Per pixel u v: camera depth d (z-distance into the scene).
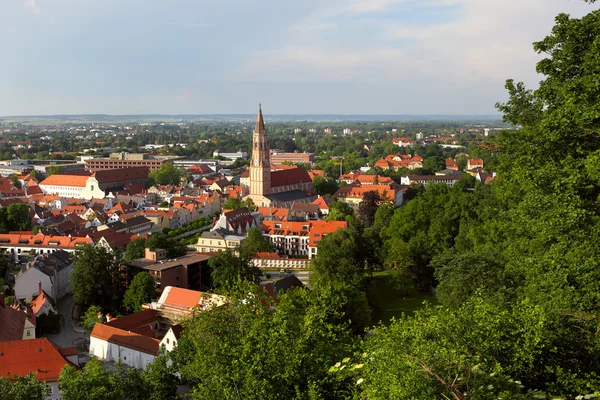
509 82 70.38
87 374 71.81
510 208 71.12
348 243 128.12
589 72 50.38
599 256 43.94
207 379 49.72
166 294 118.44
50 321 121.56
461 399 34.25
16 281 137.38
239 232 198.50
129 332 104.06
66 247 174.00
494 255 94.81
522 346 40.94
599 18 52.81
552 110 57.62
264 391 43.84
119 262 140.38
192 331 63.19
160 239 155.00
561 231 47.75
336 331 61.09
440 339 39.34
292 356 46.75
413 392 33.78
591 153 46.59
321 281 105.88
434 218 150.38
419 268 139.88
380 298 133.62
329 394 45.91
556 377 42.25
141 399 72.31
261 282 149.88
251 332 49.75
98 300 132.00
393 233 158.50
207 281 146.38
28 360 86.25
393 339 40.22
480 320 41.56
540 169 52.44
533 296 53.56
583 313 45.94
